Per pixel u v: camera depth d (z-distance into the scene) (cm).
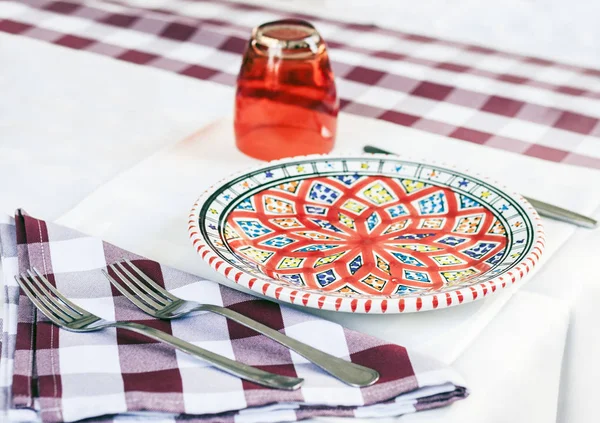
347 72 117
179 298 60
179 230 73
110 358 53
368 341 55
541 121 105
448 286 60
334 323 58
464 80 116
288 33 83
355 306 55
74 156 88
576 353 68
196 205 68
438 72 118
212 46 124
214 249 62
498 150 90
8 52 115
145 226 73
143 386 50
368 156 78
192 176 82
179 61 119
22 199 79
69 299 61
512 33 176
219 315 59
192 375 52
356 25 136
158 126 96
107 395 49
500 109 108
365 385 51
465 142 92
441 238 69
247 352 55
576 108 109
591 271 68
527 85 115
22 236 67
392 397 51
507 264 61
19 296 60
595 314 68
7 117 96
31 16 131
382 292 61
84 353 54
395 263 65
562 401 71
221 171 84
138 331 54
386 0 188
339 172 77
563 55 171
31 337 56
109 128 95
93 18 132
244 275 58
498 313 62
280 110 83
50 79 108
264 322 58
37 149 89
